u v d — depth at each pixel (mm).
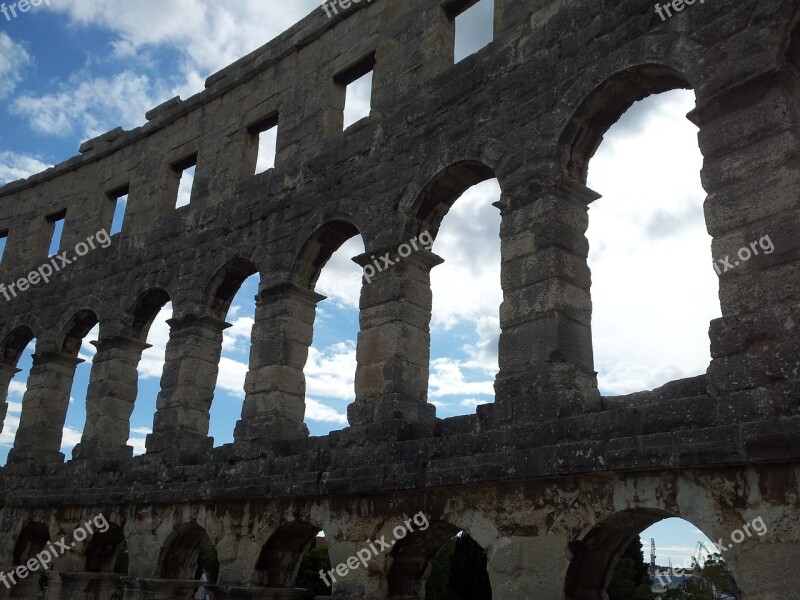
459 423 14766
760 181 11641
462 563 37719
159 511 20312
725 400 10898
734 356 11109
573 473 12102
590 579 12625
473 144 16609
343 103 22047
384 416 15977
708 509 10672
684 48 13289
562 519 12344
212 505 18922
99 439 23500
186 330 22234
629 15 14609
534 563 12523
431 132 17828
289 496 16875
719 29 12891
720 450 10438
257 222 21625
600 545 12523
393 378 16203
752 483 10328
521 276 14641
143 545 20359
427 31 19344
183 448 20750
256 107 24047
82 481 23016
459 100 17500
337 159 20109
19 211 32406
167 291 23609
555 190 14781
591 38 15133
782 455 9859
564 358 13531
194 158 26188
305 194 20531
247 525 17891
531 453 12727
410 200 17484
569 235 14688
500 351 14461
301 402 19312
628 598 42531
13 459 26469
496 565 13016
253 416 18938
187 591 20344
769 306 11008
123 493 21141
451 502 14078
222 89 25344
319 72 22344
